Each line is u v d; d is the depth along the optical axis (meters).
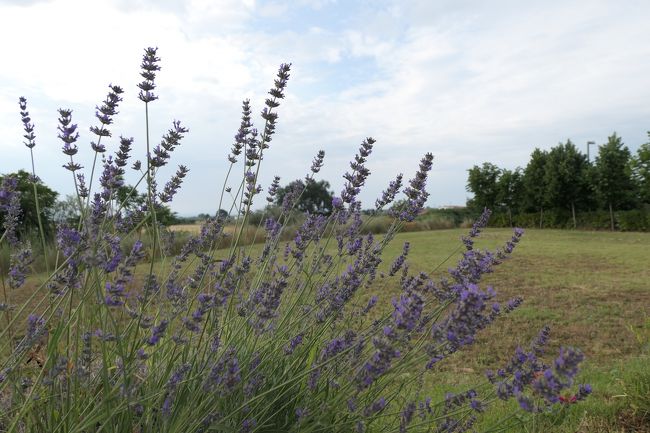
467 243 2.86
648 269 12.54
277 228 3.29
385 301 6.76
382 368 1.69
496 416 3.32
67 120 2.01
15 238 2.32
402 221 2.93
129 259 1.81
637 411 3.55
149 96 2.14
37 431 1.94
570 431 3.20
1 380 1.82
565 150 36.75
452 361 5.35
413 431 2.53
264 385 2.27
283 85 2.67
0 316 2.17
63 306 2.07
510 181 39.69
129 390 1.75
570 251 17.50
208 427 1.91
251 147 2.87
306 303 2.82
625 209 35.47
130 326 2.01
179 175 2.62
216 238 2.75
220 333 2.37
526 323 6.98
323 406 2.06
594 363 5.30
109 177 2.21
